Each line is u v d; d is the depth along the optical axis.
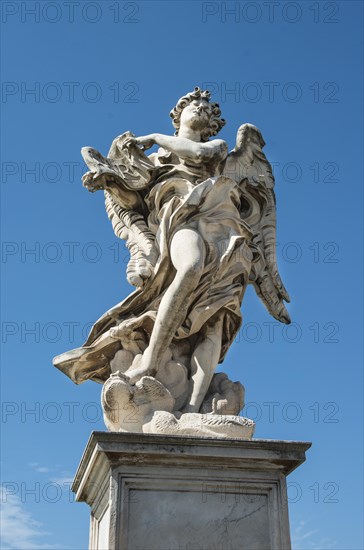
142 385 5.37
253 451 4.92
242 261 5.95
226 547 4.74
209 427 5.11
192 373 5.77
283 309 6.41
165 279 5.95
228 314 5.95
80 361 5.94
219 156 6.21
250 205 6.59
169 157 6.47
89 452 5.09
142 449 4.82
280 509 4.86
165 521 4.76
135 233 6.24
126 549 4.65
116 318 5.99
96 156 6.30
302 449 4.97
